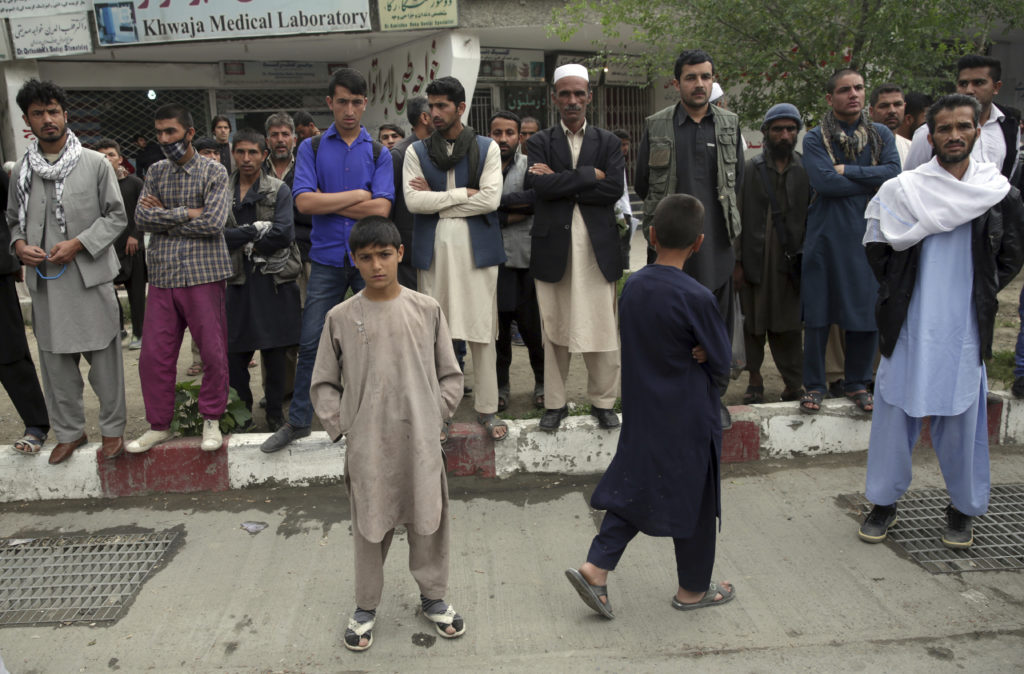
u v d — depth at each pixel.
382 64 11.84
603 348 4.16
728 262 4.16
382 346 2.78
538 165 4.05
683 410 2.87
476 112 12.47
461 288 4.07
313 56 12.06
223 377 4.16
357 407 2.81
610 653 2.88
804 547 3.58
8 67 9.96
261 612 3.19
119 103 11.59
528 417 4.87
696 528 2.98
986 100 4.30
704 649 2.89
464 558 3.57
